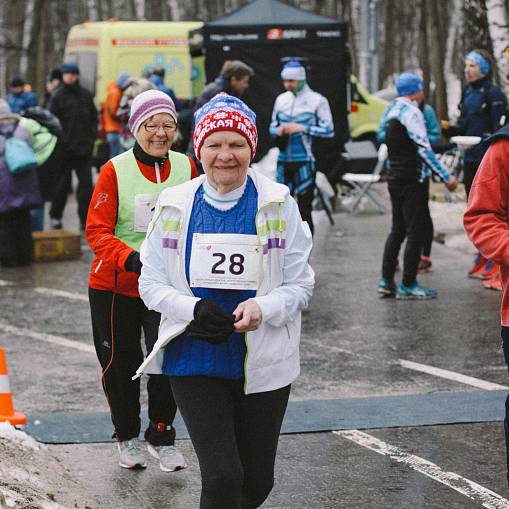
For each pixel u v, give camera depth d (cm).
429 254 1113
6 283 1085
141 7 5994
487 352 745
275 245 346
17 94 1936
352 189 1833
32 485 445
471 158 991
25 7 4081
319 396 632
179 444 543
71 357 752
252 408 346
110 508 449
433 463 504
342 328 840
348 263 1187
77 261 1240
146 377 691
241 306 332
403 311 905
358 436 548
